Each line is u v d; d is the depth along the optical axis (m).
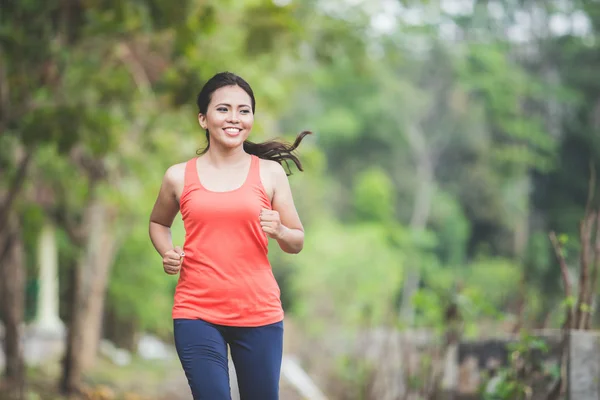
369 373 14.45
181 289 5.36
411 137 53.59
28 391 17.30
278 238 5.23
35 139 11.68
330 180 54.53
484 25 49.47
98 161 17.52
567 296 6.98
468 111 52.66
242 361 5.36
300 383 19.28
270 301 5.35
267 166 5.43
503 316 9.35
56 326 28.09
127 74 13.90
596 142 43.47
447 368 9.64
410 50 52.44
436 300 10.04
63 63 12.36
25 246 20.81
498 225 52.78
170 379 22.44
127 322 28.95
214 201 5.28
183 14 11.27
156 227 5.57
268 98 18.36
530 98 47.22
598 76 45.97
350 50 18.05
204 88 5.43
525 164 46.56
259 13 13.66
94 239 18.88
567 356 6.64
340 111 52.97
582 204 43.19
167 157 18.62
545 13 48.28
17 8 11.60
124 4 11.33
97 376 20.95
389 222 48.28
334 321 35.72
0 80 12.30
